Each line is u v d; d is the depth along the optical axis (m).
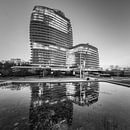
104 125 7.50
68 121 8.20
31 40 117.88
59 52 139.38
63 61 144.88
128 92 20.84
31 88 24.75
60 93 19.61
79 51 142.25
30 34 118.38
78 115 9.43
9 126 7.43
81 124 7.70
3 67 93.38
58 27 140.12
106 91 21.83
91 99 15.51
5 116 9.16
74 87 26.84
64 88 25.16
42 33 122.25
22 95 17.84
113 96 17.45
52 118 8.80
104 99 15.48
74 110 10.78
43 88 24.86
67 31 156.38
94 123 7.89
